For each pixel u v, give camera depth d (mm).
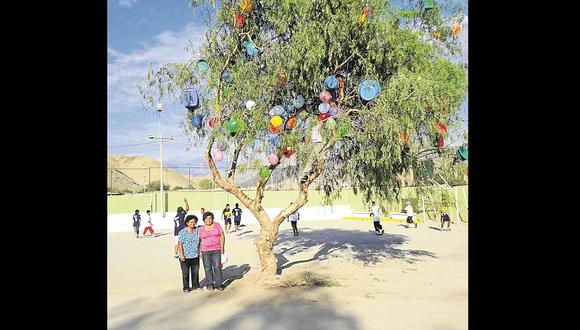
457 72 8617
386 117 7887
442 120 8195
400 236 19500
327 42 8320
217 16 8602
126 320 6711
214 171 9109
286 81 8266
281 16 8227
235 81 8242
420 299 7805
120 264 12562
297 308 7180
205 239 8703
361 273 10312
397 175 9969
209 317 6789
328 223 28969
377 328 5996
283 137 8164
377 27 8219
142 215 26688
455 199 25203
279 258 13023
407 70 8344
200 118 8656
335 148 9406
